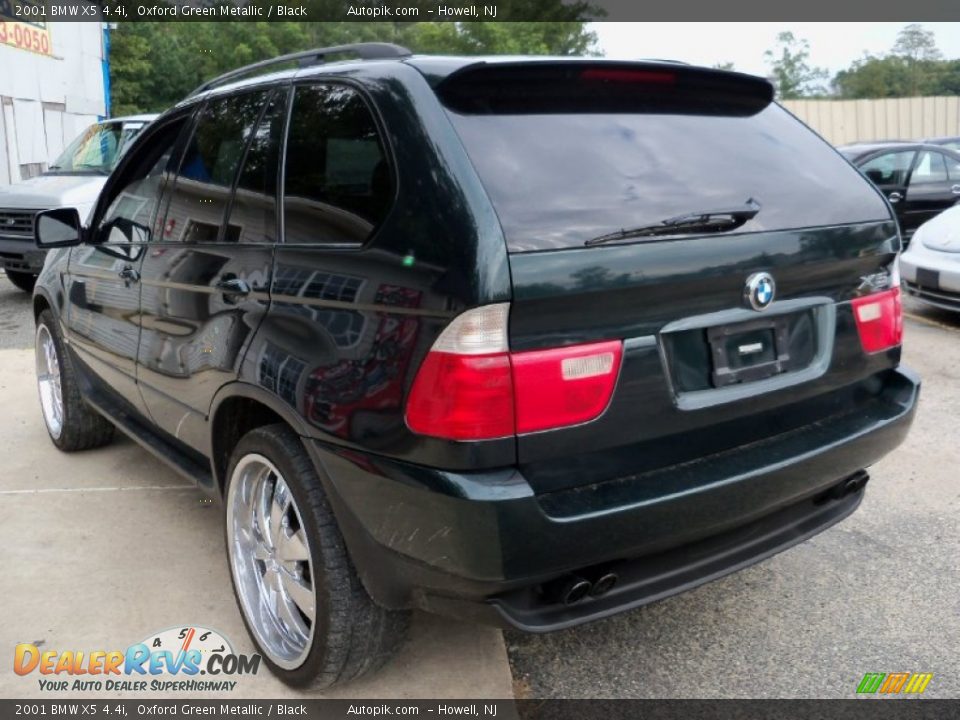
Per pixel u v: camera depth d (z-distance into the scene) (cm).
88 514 403
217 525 392
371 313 228
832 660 293
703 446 246
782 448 259
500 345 209
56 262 460
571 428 219
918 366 641
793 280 259
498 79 243
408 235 223
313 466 255
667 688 280
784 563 359
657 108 272
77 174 946
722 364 246
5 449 492
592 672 290
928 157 1132
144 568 352
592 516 216
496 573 211
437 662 293
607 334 224
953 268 712
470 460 210
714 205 246
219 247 301
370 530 231
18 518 398
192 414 317
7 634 305
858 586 340
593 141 246
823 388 274
